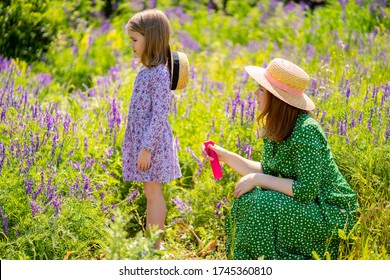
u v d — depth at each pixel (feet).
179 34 38.14
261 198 14.98
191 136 20.84
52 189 15.46
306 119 15.40
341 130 18.25
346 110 19.63
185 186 19.66
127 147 16.87
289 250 15.39
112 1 44.32
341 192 15.66
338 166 17.83
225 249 16.63
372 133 18.40
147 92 16.42
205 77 25.75
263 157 16.31
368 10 35.78
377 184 17.26
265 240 15.03
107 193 17.30
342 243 15.47
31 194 15.61
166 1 45.52
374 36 31.76
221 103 23.22
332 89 21.25
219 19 42.24
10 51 31.83
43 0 34.63
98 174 17.57
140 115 16.49
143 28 16.34
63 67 31.96
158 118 16.11
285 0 46.21
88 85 30.96
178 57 16.83
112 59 33.30
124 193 18.60
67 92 27.68
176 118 21.52
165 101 16.20
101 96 23.53
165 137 16.63
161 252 15.38
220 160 17.21
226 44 38.01
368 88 20.94
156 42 16.39
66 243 15.43
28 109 19.75
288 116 15.48
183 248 16.98
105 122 20.56
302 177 15.10
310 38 35.91
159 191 17.06
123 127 20.24
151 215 16.98
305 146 15.10
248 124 19.43
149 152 16.19
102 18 40.81
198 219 17.76
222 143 19.51
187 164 19.85
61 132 18.92
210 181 18.10
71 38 35.78
